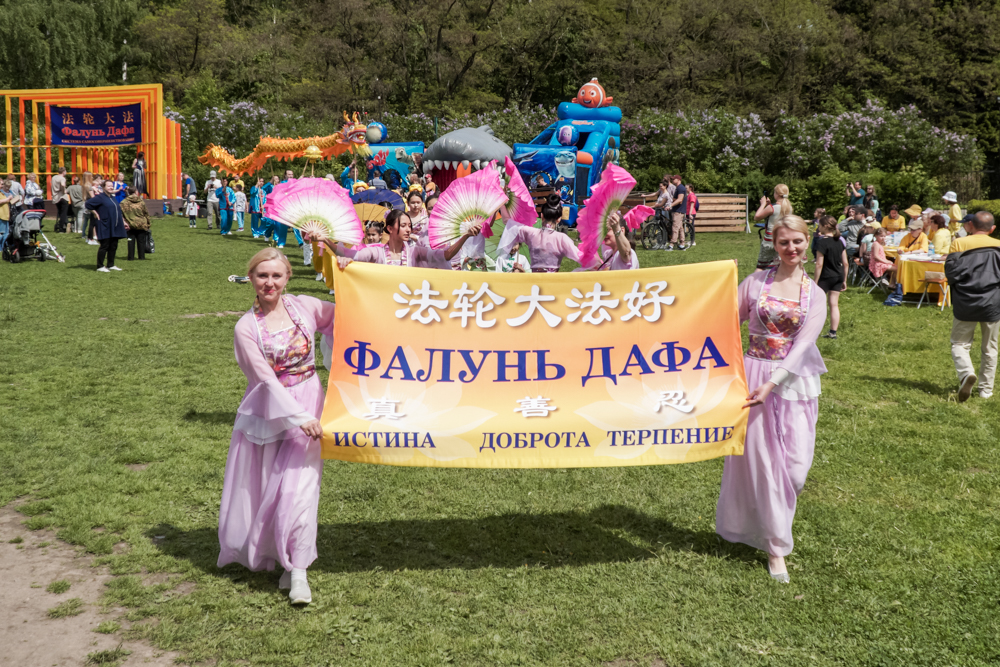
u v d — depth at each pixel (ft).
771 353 14.16
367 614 12.64
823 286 33.78
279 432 13.10
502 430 13.75
